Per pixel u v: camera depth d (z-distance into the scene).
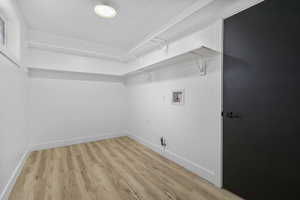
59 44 3.20
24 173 2.21
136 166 2.49
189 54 2.01
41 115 3.24
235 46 1.75
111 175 2.19
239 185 1.73
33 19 2.52
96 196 1.73
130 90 4.22
